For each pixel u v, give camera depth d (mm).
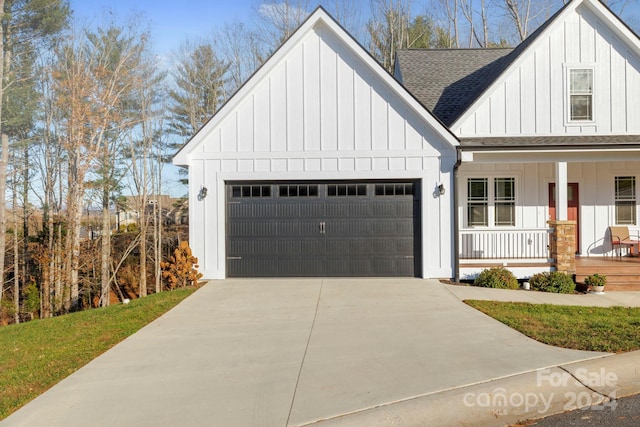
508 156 12117
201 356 6152
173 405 4590
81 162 21594
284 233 11969
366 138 11867
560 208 11945
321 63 11891
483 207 14000
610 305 9164
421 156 11781
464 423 4254
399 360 5711
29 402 4785
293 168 11906
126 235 29969
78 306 21781
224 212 11961
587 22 12695
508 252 13602
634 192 14062
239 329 7512
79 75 20875
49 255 21250
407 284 11078
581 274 11312
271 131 11922
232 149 11953
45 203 22984
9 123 20953
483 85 14055
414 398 4543
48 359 6227
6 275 23328
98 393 4953
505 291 10570
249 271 11977
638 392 4867
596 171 14102
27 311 21344
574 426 4168
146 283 25859
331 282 11375
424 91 15086
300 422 4141
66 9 22359
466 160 11547
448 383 4879
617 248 13906
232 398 4719
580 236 14102
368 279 11711
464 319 7766
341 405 4453
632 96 12703
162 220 29672
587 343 6078
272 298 9797
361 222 11906
